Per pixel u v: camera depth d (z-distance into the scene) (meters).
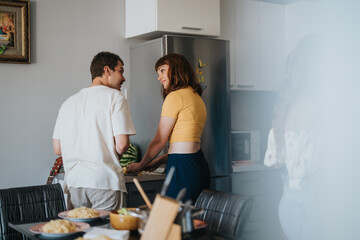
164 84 2.49
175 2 3.29
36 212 2.18
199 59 3.30
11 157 3.11
